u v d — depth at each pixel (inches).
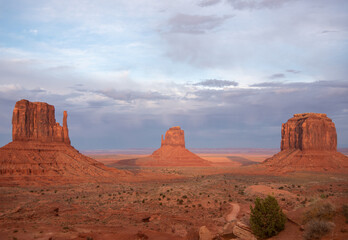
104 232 1625.2
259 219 1249.4
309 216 1231.5
